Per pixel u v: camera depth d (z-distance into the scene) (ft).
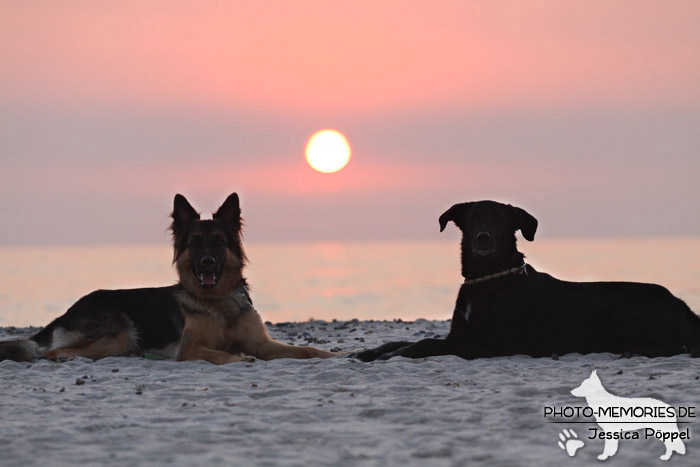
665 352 38.81
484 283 39.86
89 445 22.71
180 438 23.31
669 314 39.47
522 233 41.11
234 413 26.35
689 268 433.07
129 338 42.39
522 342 39.81
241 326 41.91
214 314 41.16
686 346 39.45
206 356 39.78
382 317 173.68
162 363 38.88
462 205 41.96
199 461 21.18
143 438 23.34
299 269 546.67
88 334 41.81
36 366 37.83
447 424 24.72
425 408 26.66
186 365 38.32
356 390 30.12
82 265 655.76
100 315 42.45
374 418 25.62
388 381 32.17
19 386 31.99
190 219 42.63
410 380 32.27
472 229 39.70
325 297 271.28
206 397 29.22
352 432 23.91
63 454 21.84
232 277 41.75
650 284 40.83
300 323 65.72
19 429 24.13
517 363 37.17
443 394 28.99
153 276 468.75
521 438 23.16
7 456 21.63
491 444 22.63
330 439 23.17
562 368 34.88
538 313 39.81
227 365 37.93
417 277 425.69
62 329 42.37
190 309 41.22
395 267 576.20
